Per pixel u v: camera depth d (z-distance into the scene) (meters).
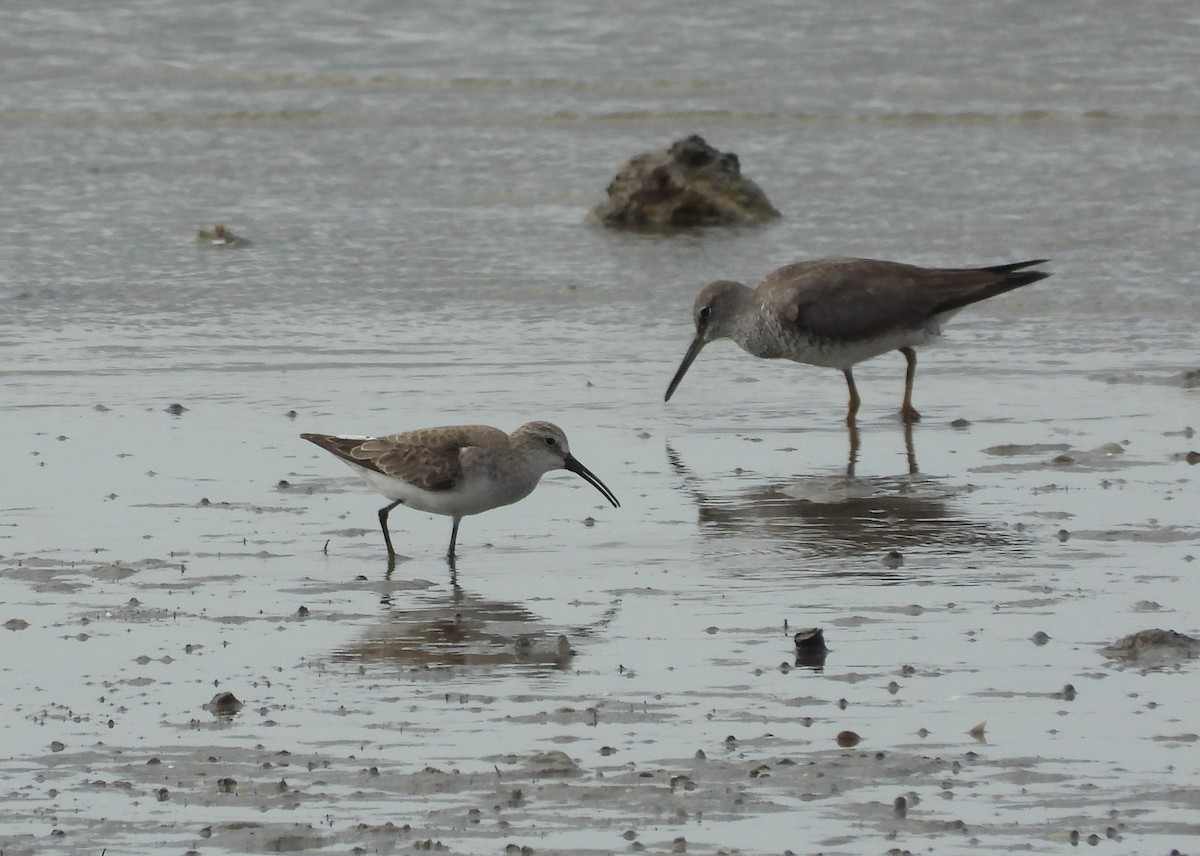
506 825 9.05
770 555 13.72
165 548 13.87
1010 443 16.92
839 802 9.27
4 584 13.02
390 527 14.54
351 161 30.16
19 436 16.98
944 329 21.31
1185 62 35.03
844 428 17.70
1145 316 21.45
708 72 35.53
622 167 26.89
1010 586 12.83
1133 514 14.54
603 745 10.07
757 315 18.39
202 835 9.00
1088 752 9.86
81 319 21.42
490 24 38.75
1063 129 31.31
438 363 19.78
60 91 34.81
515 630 12.06
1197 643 11.46
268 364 19.66
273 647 11.78
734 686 10.96
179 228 25.81
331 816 9.19
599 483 14.02
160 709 10.67
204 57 37.12
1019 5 38.03
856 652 11.52
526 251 24.97
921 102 33.22
